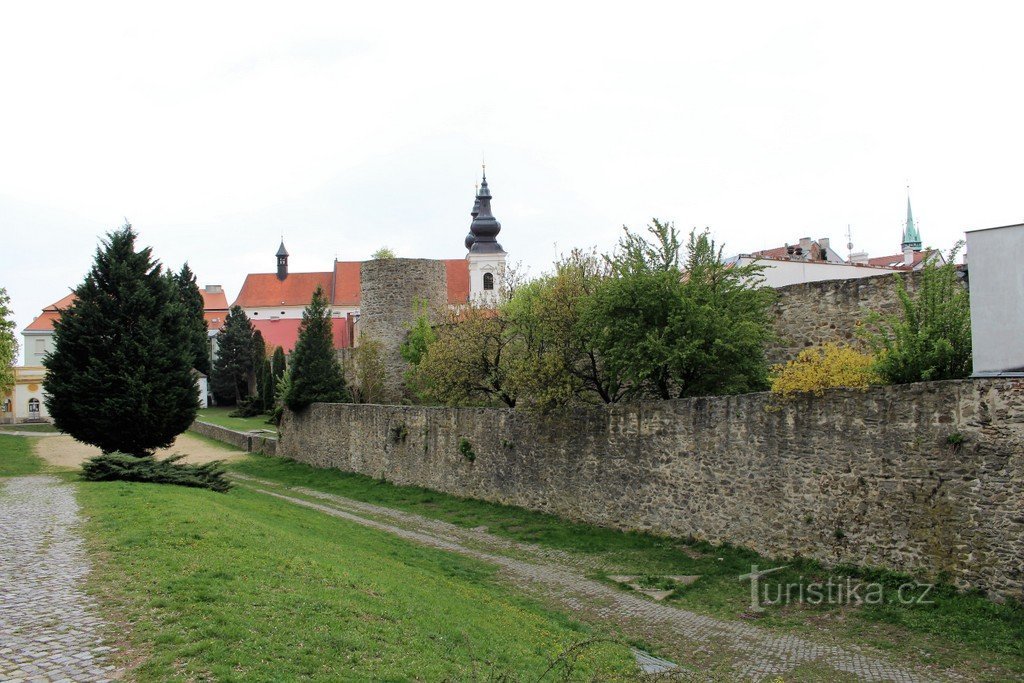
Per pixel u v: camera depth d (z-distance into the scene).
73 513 17.27
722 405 19.47
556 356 24.89
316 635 10.47
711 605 15.96
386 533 22.64
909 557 15.16
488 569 18.89
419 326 41.47
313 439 40.88
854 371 17.33
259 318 104.12
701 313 21.50
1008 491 13.64
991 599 13.73
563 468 24.61
